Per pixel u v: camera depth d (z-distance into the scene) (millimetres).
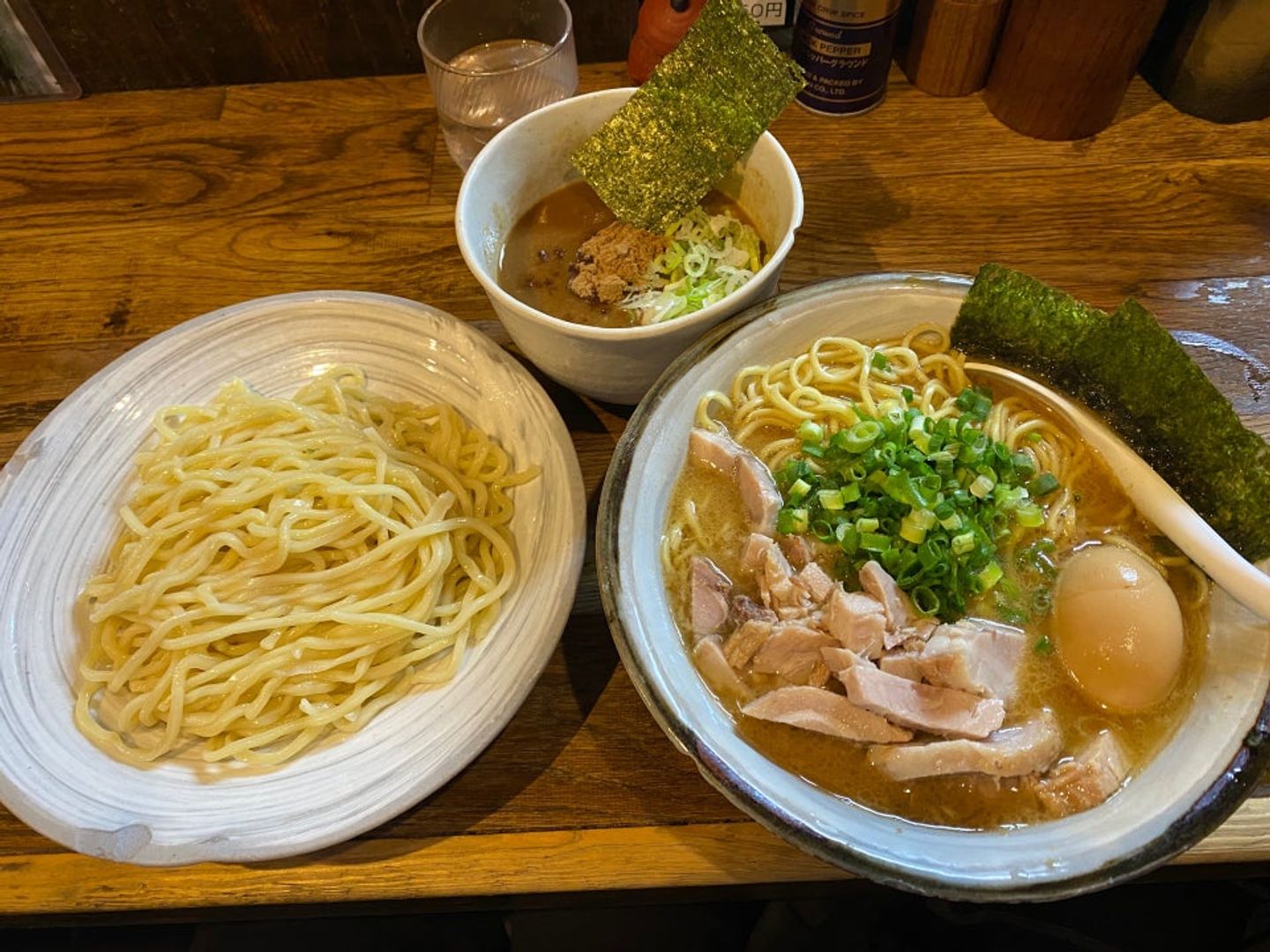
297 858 332
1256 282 447
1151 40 503
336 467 408
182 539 395
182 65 581
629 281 412
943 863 268
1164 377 331
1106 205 483
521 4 514
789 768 316
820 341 390
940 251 473
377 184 529
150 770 345
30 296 498
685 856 329
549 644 323
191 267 503
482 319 472
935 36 507
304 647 369
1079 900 412
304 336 440
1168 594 326
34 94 588
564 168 437
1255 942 388
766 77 372
